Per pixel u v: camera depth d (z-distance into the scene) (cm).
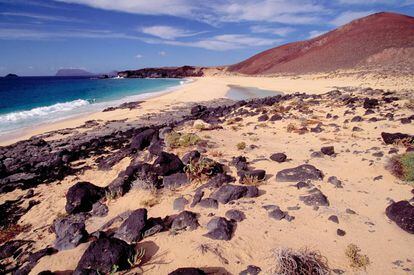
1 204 829
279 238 500
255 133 1264
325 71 5259
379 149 860
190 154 845
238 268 439
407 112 1280
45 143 1517
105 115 2386
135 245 511
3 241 631
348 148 923
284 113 1600
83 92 5069
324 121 1344
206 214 593
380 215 542
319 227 522
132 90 5319
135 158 992
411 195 593
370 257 440
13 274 498
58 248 546
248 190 653
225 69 13238
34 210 773
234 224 548
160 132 1141
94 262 444
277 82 4888
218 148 978
